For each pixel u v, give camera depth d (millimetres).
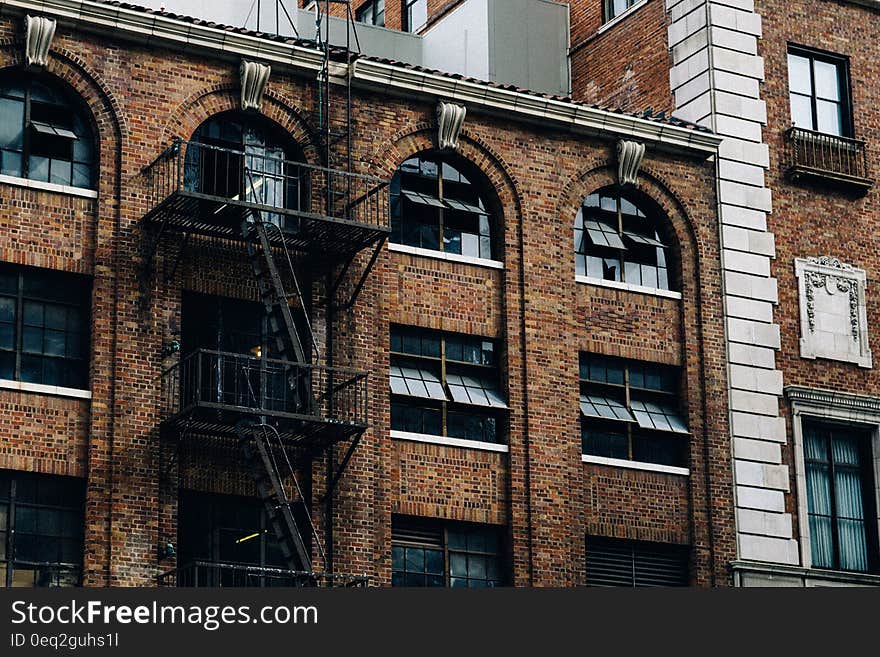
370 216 43156
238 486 40625
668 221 47188
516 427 44000
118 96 41312
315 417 39719
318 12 45125
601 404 45406
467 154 45062
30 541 38750
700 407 46188
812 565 46562
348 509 41531
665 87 49719
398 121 44438
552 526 43719
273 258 42188
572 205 46031
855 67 50750
